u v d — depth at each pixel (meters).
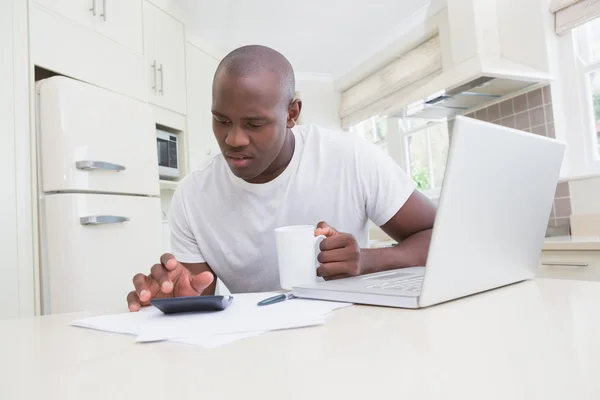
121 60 2.23
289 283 0.76
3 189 1.60
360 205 1.13
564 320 0.43
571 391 0.25
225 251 1.13
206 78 3.48
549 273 1.85
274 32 3.44
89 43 2.03
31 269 1.66
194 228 1.14
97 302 1.75
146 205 2.07
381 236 3.20
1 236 1.58
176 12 3.04
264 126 0.79
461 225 0.55
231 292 1.21
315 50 3.79
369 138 4.24
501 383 0.27
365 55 3.87
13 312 1.60
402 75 3.53
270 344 0.41
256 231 1.09
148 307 0.72
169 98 2.93
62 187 1.70
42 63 1.78
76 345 0.47
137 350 0.43
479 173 0.55
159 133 2.84
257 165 0.84
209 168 1.13
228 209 1.09
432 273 0.53
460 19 2.59
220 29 3.36
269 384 0.30
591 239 1.85
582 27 2.32
